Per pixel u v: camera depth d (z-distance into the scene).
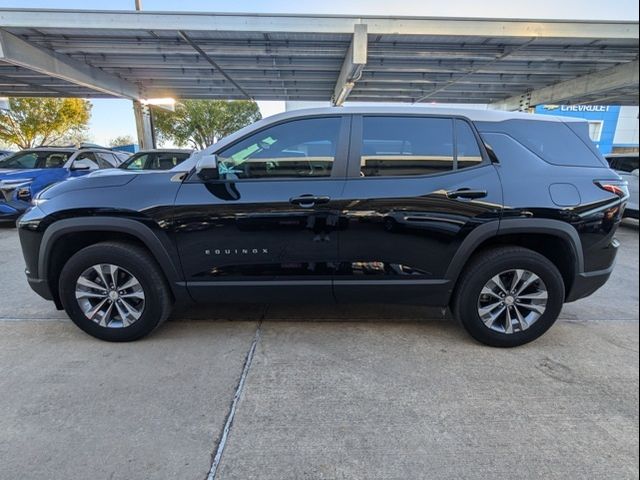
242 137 2.67
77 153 8.30
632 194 7.63
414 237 2.61
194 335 2.95
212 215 2.57
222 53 9.21
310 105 18.67
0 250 5.54
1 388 2.28
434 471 1.74
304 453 1.83
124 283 2.75
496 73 11.35
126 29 7.61
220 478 1.69
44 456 1.79
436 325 3.16
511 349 2.79
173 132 26.70
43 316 3.28
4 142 24.09
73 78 9.95
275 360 2.61
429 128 2.68
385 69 10.60
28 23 7.48
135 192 2.62
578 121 2.85
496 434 1.96
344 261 2.65
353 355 2.69
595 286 2.77
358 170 2.62
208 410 2.12
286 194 2.56
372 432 1.97
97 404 2.15
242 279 2.69
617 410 2.15
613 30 7.87
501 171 2.64
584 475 1.72
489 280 2.69
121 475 1.69
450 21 7.78
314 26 7.65
